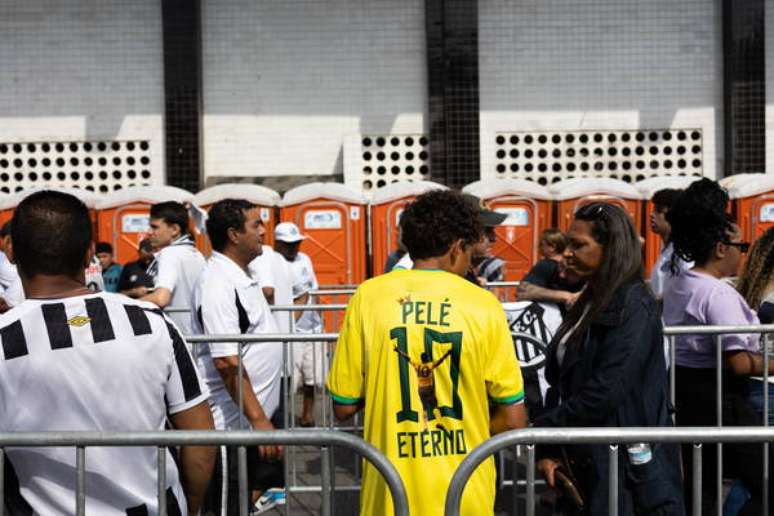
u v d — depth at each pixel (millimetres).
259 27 15656
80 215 3176
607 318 3936
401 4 15617
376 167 15797
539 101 15680
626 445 3918
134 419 3109
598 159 15781
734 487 5055
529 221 13258
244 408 5344
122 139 15602
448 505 3307
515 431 3352
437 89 15555
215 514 5035
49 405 3045
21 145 15617
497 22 15609
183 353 3211
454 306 3646
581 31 15633
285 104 15742
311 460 7242
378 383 3629
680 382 5098
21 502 3123
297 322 8352
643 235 13406
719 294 4988
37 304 3080
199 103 15500
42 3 15461
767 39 15445
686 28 15625
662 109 15703
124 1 15477
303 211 13234
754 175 13680
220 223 5547
